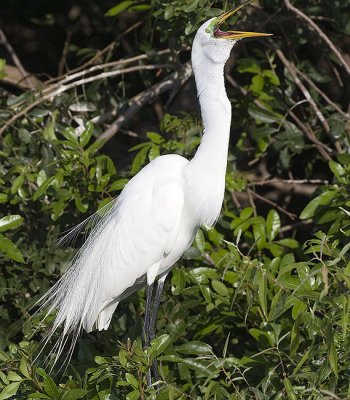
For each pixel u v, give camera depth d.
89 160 8.23
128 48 12.28
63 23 12.66
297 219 11.27
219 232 8.97
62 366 7.17
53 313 7.76
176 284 7.84
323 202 8.02
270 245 8.32
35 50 13.37
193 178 7.46
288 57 10.91
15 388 5.98
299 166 11.35
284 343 7.06
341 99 11.80
